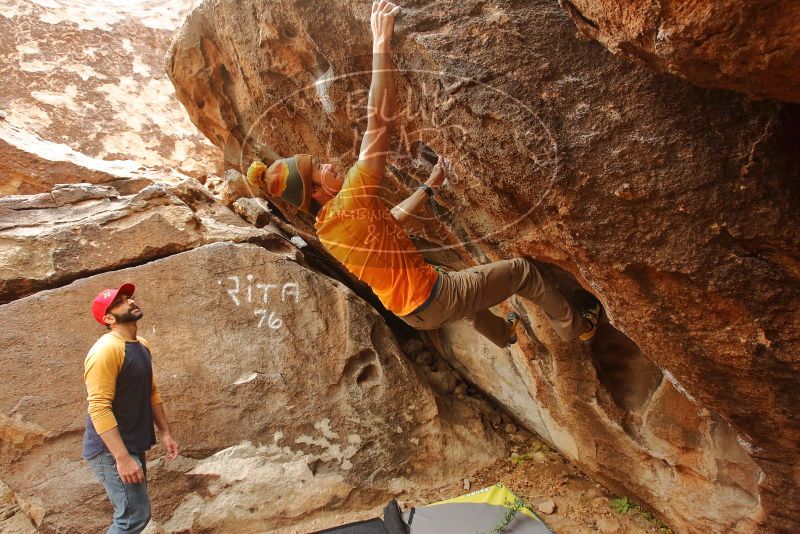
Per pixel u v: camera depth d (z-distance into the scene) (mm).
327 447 3488
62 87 5812
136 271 3367
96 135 5777
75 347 3205
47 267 3324
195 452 3268
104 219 3496
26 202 3508
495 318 2576
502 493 3363
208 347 3381
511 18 1752
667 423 2779
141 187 4062
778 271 1535
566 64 1700
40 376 3133
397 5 1926
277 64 2602
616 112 1627
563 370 3068
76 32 6105
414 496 3572
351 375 3637
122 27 6402
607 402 2980
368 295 4980
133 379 2561
